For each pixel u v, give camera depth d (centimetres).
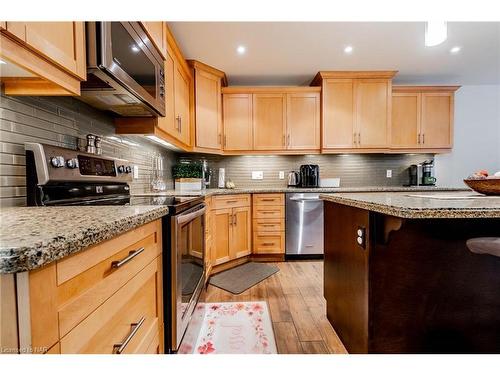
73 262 53
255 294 224
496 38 249
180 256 124
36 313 44
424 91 339
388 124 330
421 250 129
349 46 261
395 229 111
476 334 133
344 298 151
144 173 241
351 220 142
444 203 97
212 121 314
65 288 51
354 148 330
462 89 369
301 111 335
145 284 93
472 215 82
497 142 369
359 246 133
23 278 42
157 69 169
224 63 297
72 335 53
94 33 103
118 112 175
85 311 57
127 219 72
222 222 279
